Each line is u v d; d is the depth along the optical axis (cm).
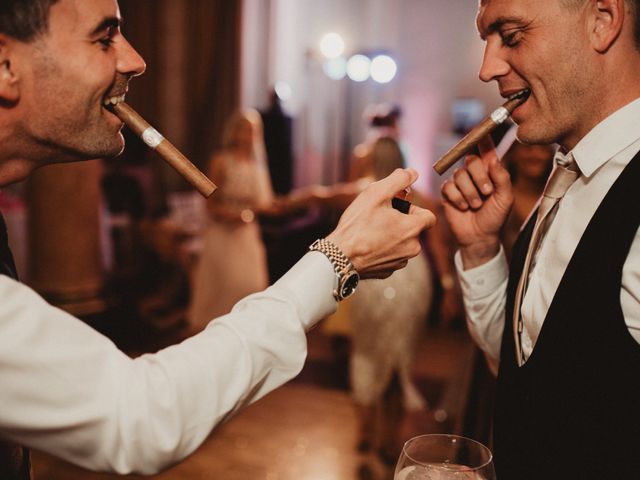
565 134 106
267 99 812
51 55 84
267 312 88
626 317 94
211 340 86
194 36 741
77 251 485
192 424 82
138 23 716
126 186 599
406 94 821
